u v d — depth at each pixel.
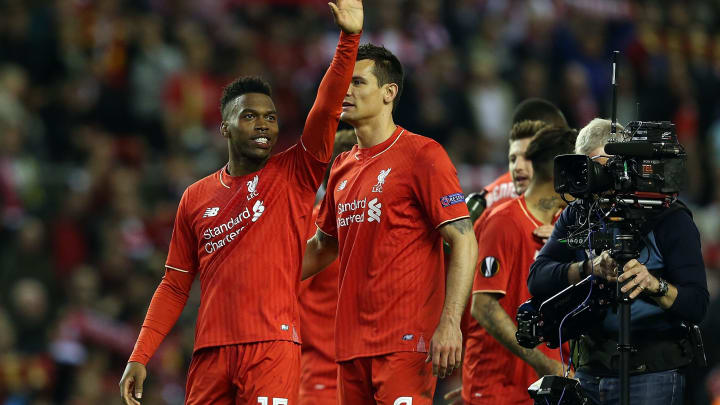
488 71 55.06
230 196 18.48
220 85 53.03
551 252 18.23
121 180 44.66
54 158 47.97
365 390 18.45
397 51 53.00
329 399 22.34
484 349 20.81
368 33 54.22
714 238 51.12
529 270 18.78
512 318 20.48
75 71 51.06
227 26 55.84
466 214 18.22
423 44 55.25
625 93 59.28
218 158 48.72
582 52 59.44
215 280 18.28
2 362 37.56
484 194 22.61
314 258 20.00
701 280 16.73
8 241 42.28
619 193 16.58
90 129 48.50
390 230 18.30
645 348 17.11
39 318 39.69
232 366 18.00
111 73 49.81
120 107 49.22
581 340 17.94
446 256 20.19
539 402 16.78
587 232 16.92
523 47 57.88
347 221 18.66
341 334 18.55
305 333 22.52
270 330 17.91
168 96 50.78
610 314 17.41
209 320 18.20
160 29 52.78
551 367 19.50
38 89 49.59
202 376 18.31
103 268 41.97
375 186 18.42
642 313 17.08
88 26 52.03
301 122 52.47
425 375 18.11
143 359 18.89
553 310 17.42
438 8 57.34
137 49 50.59
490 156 50.66
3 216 43.03
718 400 32.38
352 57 17.80
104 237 43.50
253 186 18.36
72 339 39.38
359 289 18.38
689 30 65.00
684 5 66.06
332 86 17.86
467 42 57.31
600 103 58.16
